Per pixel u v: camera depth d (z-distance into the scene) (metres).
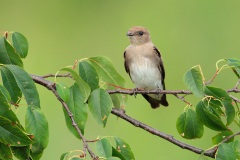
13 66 6.44
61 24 19.48
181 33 18.81
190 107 7.44
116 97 7.86
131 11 19.69
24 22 19.44
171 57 18.14
